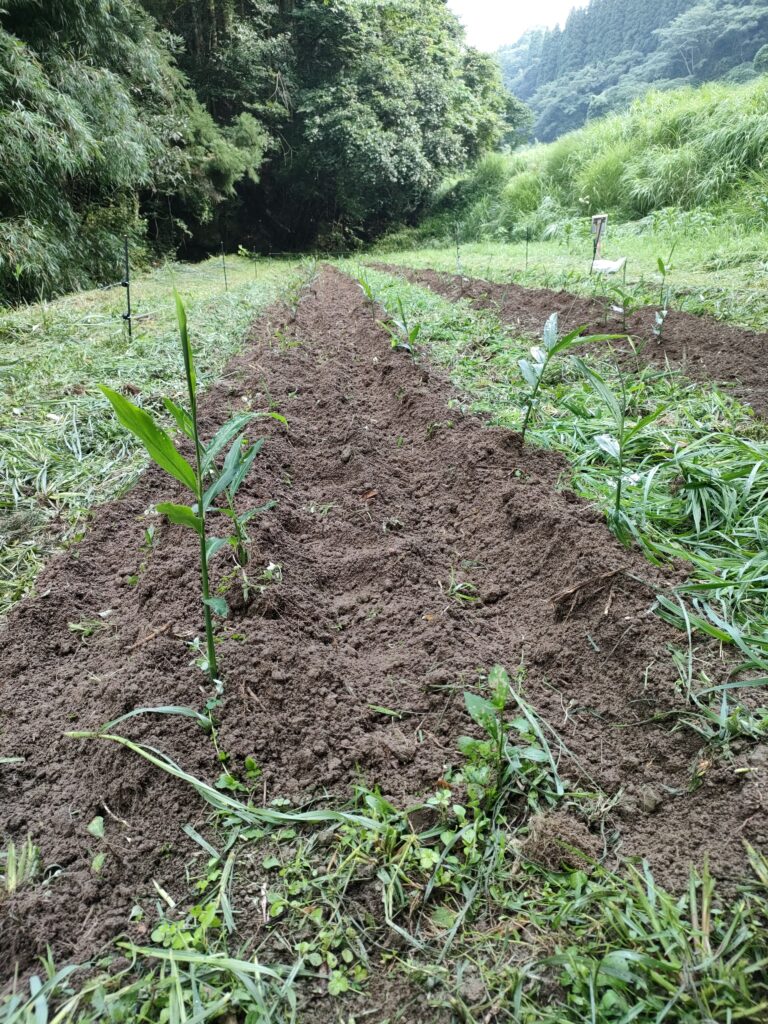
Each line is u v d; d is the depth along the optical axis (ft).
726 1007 3.26
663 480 8.46
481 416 10.87
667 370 12.92
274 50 59.98
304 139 64.64
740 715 4.91
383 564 7.32
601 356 14.53
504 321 18.38
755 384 11.89
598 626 5.97
